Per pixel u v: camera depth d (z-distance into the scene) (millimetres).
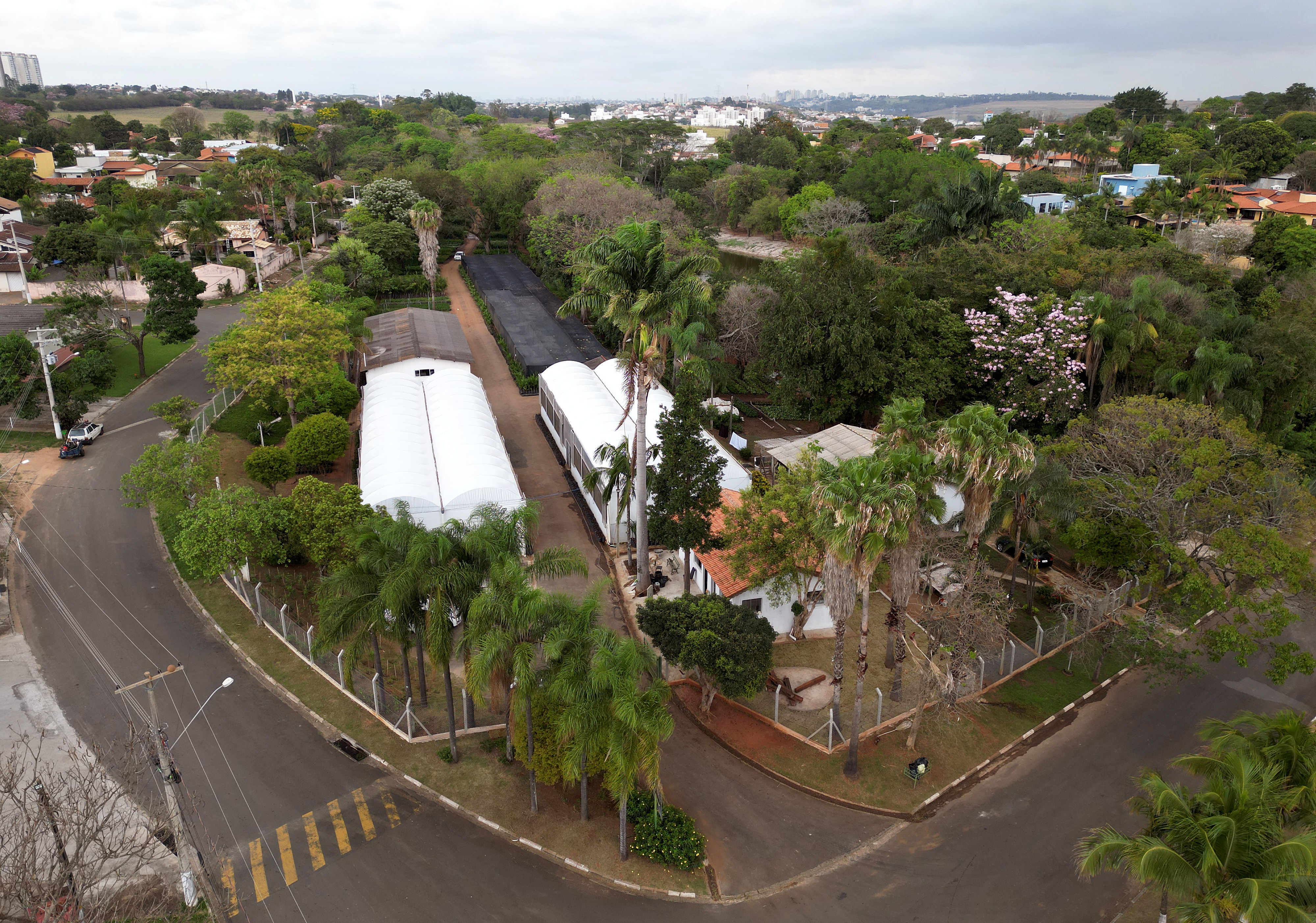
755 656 30734
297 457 48188
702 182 151625
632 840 26703
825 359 56812
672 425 38281
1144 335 52094
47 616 37250
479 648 24922
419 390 58656
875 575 36875
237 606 39000
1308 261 87000
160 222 103750
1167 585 41375
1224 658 38688
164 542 43875
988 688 35750
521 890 24984
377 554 28391
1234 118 182125
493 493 41938
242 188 124312
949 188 82375
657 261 37375
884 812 28984
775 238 137000
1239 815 19281
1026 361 54406
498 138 172250
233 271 94562
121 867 22344
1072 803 29656
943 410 61094
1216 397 52219
